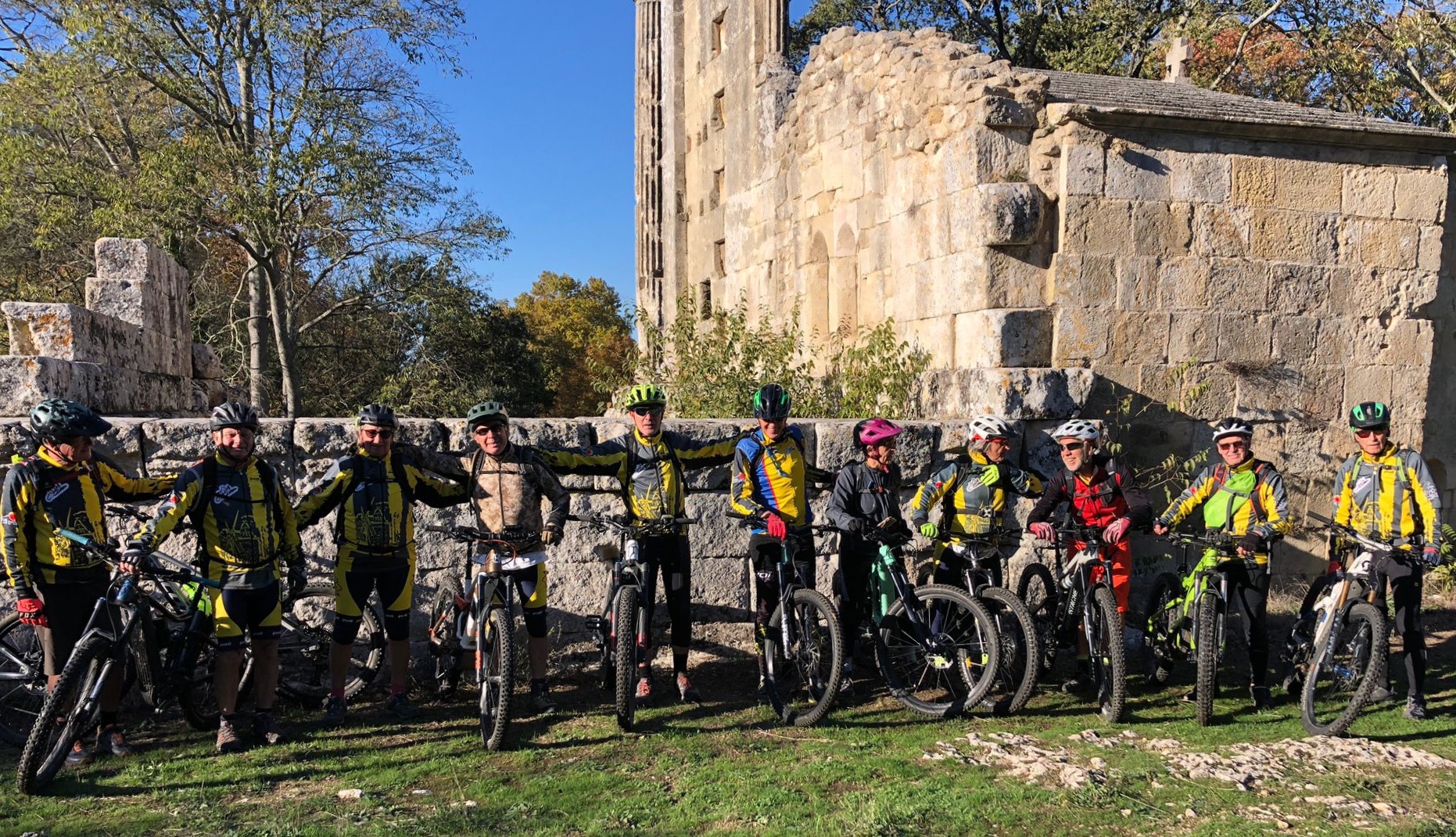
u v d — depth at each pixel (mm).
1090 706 6137
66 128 23156
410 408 30438
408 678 6305
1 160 21391
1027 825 4270
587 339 49469
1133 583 8758
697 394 10656
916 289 10242
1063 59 26891
